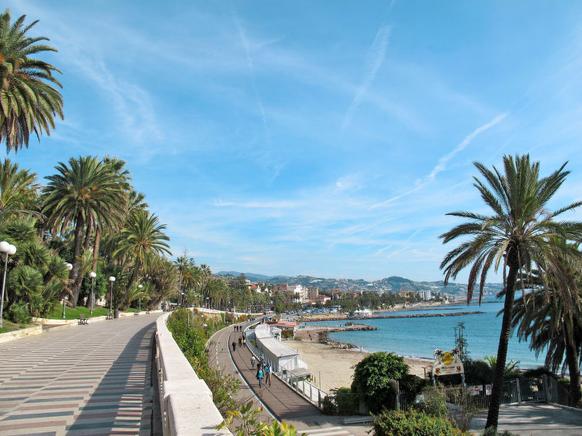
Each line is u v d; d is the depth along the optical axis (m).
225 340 62.50
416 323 169.12
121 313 53.56
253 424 3.43
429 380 23.12
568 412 21.20
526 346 80.25
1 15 25.45
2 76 25.12
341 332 134.62
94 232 48.19
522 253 17.77
